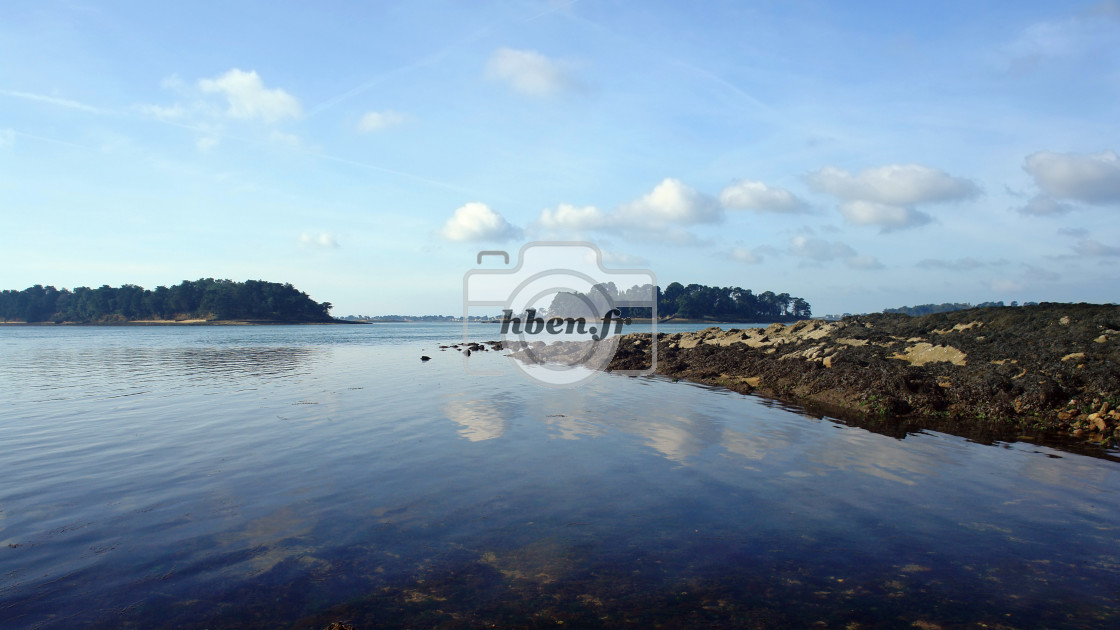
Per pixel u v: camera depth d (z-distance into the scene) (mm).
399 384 28500
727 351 34531
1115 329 20969
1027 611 7152
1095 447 15070
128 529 9523
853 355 25766
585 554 8719
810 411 20531
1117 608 7215
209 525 9711
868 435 16500
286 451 14539
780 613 7109
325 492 11391
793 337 33781
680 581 7914
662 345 44125
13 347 68062
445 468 13055
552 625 6836
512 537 9312
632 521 9977
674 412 20297
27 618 6910
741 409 20984
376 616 7020
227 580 7863
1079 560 8516
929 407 19594
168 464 13297
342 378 31266
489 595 7531
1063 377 18891
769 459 13906
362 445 15195
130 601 7324
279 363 41906
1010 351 21625
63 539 9125
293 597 7457
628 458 13953
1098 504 10781
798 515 10258
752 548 8938
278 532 9461
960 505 10734
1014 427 17516
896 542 9148
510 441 15727
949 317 27594
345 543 9055
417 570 8188
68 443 15312
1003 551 8820
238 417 19094
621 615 7066
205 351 58375
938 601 7395
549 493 11383
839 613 7117
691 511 10453
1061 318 23000
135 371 35438
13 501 10789
